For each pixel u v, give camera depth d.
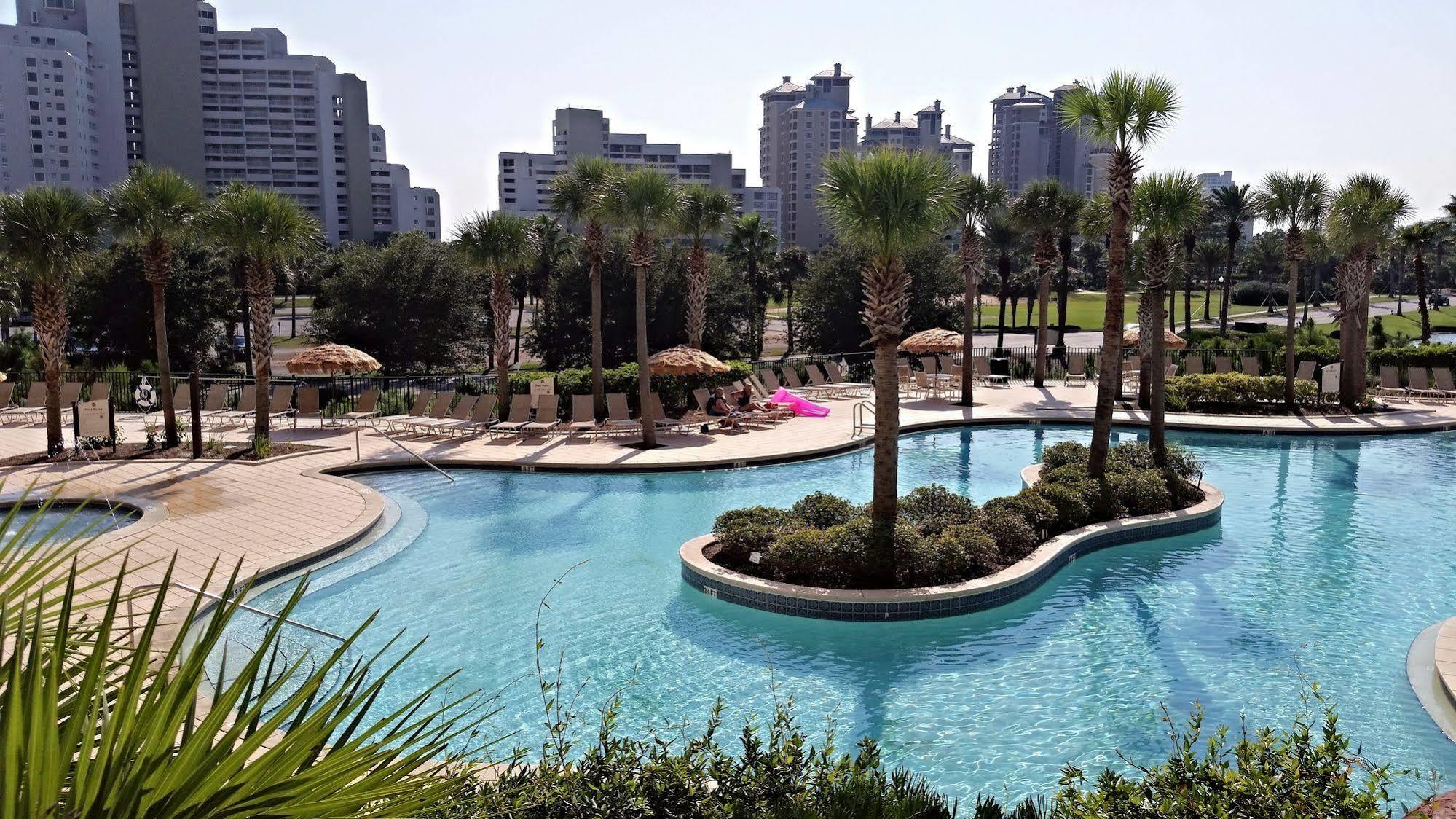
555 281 42.31
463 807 3.74
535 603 11.26
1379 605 11.27
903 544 11.37
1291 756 4.95
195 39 113.94
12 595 2.13
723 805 5.06
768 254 51.50
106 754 1.69
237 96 119.31
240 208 18.88
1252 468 19.70
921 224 11.05
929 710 8.62
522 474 18.59
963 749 7.90
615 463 18.72
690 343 27.39
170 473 17.62
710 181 144.50
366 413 22.45
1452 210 38.25
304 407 23.30
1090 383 33.03
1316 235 26.88
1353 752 7.69
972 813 6.88
